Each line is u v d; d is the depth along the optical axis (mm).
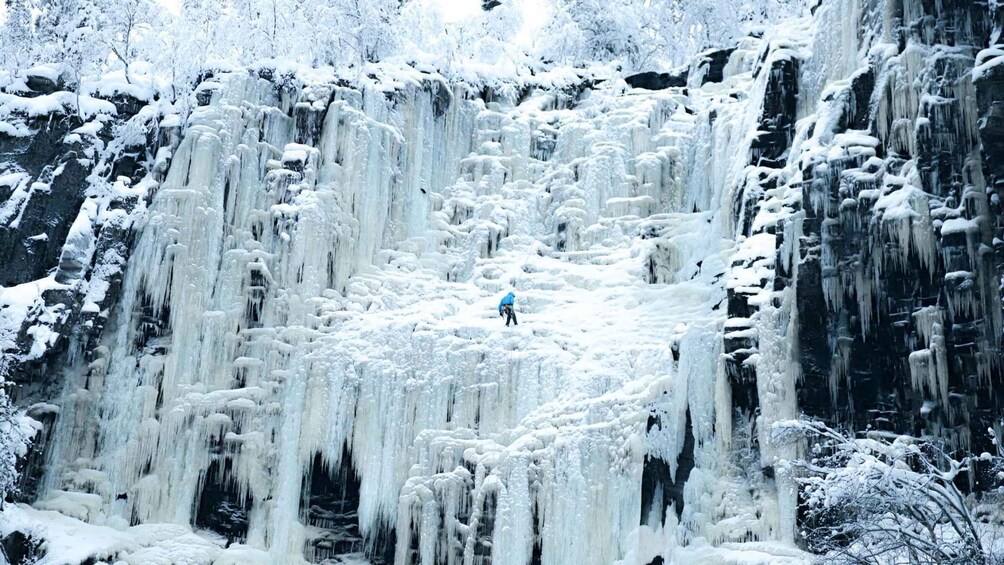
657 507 22797
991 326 19422
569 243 30328
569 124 32656
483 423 25219
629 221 30000
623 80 34500
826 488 16891
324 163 29484
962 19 20906
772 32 28516
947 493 16141
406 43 34844
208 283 27172
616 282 28156
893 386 21109
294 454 25422
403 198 30516
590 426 23422
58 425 25109
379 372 25750
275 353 26484
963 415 19828
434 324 26719
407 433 25344
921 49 21156
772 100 26500
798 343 22094
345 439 25609
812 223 22016
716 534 21734
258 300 27219
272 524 24891
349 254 28641
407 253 29906
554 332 26297
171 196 27453
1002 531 18438
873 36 22969
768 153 26250
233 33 32938
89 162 28297
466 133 32844
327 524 25781
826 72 25484
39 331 24844
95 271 26484
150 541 23953
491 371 25578
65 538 22469
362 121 29797
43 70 29859
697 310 25719
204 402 25781
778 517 21328
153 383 25984
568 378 24828
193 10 31766
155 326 26641
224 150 28500
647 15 40969
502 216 30938
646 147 31438
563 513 22922
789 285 22531
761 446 21859
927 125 20500
